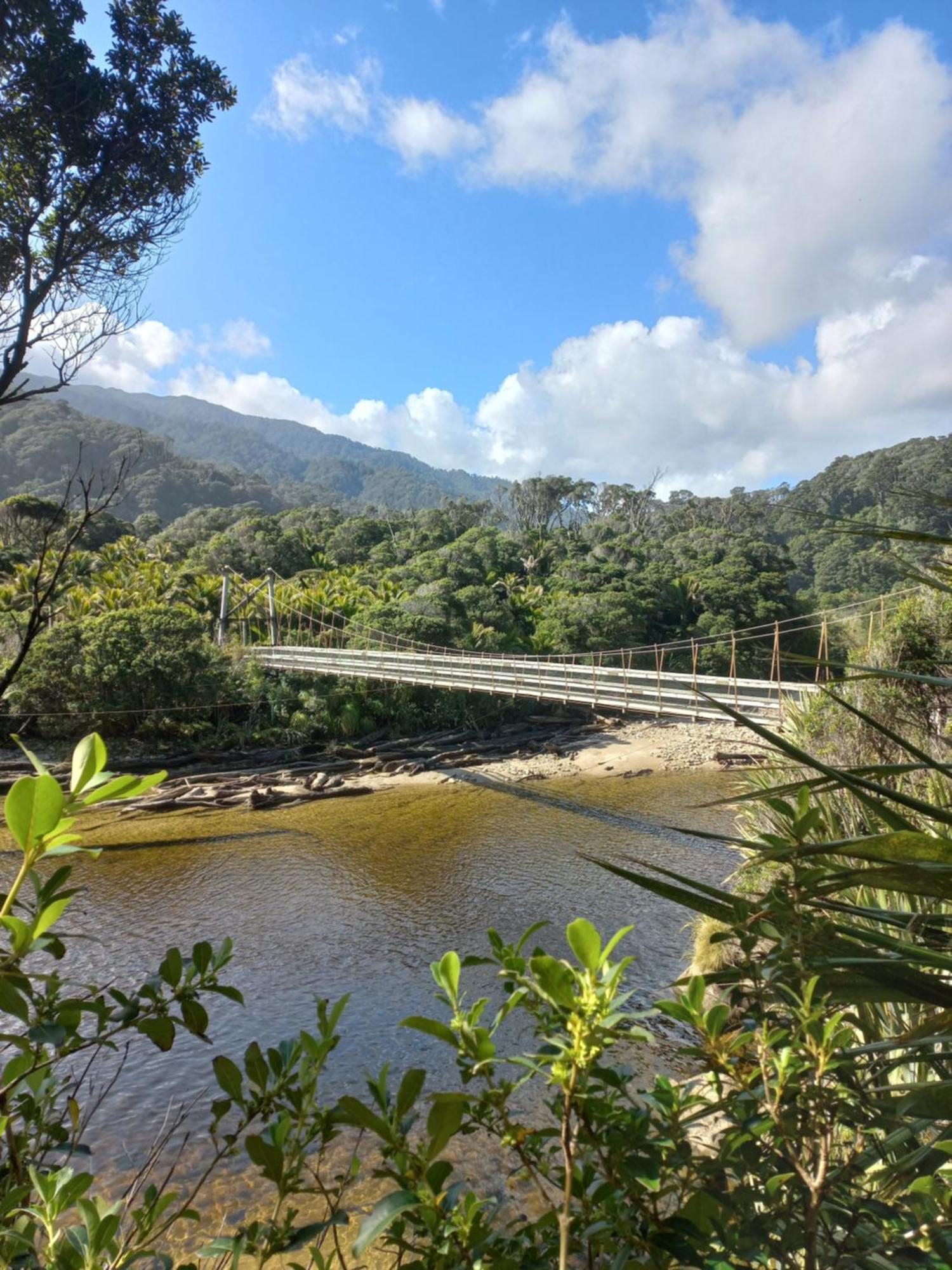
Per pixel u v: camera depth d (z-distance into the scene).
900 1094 0.95
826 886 0.86
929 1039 0.80
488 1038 0.68
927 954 0.83
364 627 37.06
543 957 0.65
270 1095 0.88
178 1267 0.79
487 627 38.78
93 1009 0.93
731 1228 0.71
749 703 14.20
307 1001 9.52
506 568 55.03
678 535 73.50
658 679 17.98
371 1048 8.24
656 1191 0.71
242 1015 9.09
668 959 10.09
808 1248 0.67
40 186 3.33
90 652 23.22
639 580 49.19
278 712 27.31
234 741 25.61
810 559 74.69
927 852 0.81
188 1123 6.59
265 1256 0.77
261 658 29.80
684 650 40.12
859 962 0.83
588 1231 0.67
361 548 61.09
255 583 39.97
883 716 5.48
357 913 12.79
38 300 3.14
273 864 15.71
